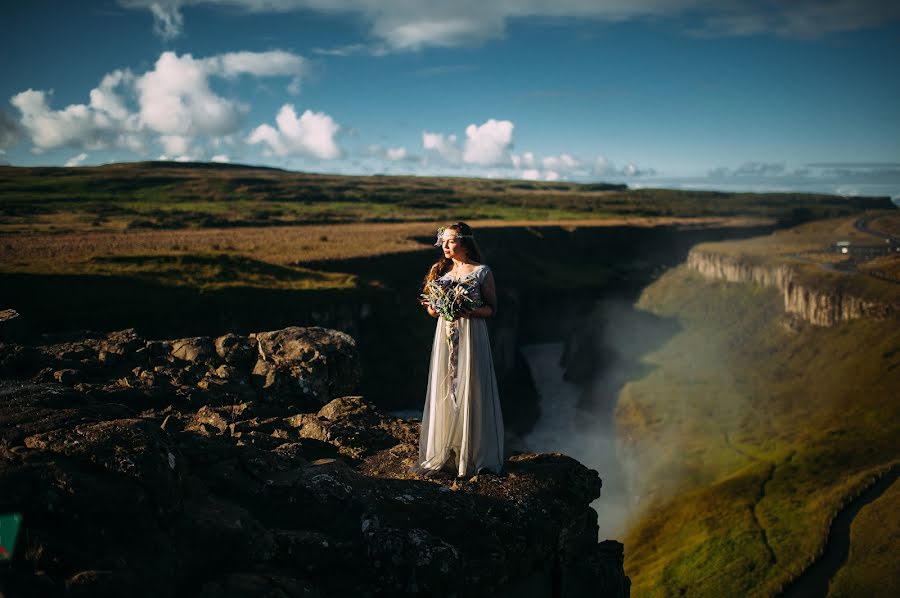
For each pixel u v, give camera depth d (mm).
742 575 68500
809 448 99938
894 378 120062
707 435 114625
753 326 169000
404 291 107625
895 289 145500
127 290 71312
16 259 81688
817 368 138375
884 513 75812
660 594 68250
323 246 124312
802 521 77312
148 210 195125
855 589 63406
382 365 86875
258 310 75750
